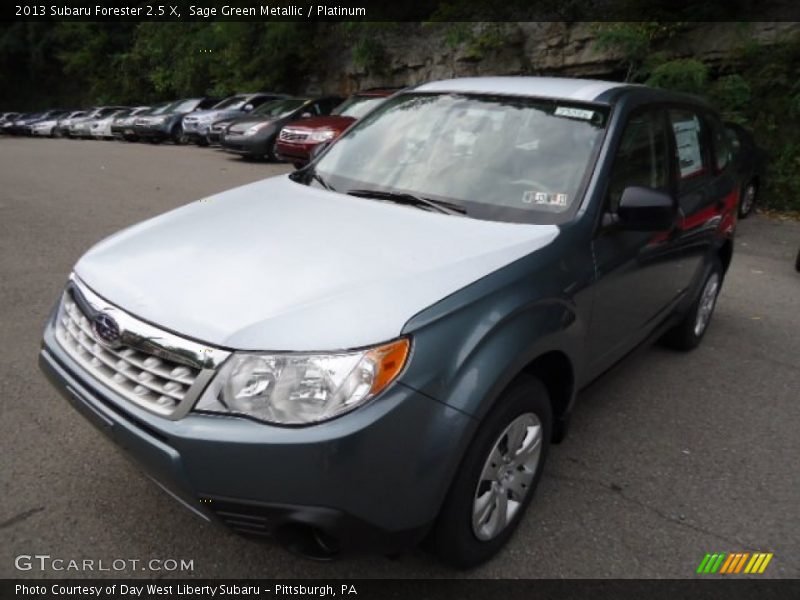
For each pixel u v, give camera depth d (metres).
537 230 2.74
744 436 3.54
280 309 2.11
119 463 3.00
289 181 3.51
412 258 2.43
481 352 2.21
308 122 13.32
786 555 2.66
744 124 10.85
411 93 3.83
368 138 3.66
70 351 2.42
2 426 3.24
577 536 2.71
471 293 2.28
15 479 2.86
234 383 1.99
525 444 2.58
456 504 2.24
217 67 26.42
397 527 2.08
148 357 2.15
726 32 12.01
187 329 2.08
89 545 2.52
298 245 2.52
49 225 7.68
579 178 2.99
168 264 2.42
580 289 2.71
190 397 2.02
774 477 3.19
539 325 2.43
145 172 12.83
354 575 2.44
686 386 4.12
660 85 11.42
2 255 6.26
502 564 2.53
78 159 15.41
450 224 2.78
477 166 3.18
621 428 3.58
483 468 2.31
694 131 4.17
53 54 40.12
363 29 20.58
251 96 19.66
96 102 37.19
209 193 10.34
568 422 2.92
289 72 24.45
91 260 2.61
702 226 4.04
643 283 3.37
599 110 3.25
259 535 2.05
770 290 6.17
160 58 30.56
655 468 3.21
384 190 3.23
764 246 7.93
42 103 42.06
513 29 16.42
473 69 17.77
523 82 3.61
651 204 2.79
